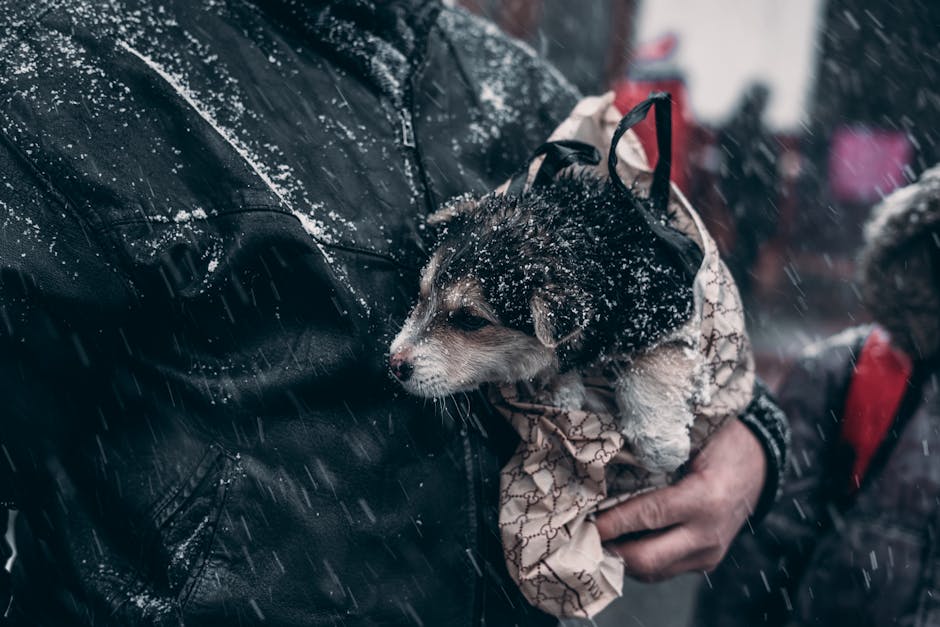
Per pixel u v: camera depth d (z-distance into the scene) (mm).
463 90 2133
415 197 1931
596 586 1820
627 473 2014
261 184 1651
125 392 1657
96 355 1631
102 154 1572
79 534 1666
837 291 11648
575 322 1894
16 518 1819
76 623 1655
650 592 4914
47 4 1641
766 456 2215
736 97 9500
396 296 1856
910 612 2611
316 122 1821
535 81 2334
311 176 1759
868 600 2670
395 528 1751
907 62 12742
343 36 1938
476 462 1875
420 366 1776
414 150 1945
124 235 1556
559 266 1938
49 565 1712
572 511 1814
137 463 1634
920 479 2646
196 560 1578
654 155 3693
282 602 1636
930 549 2613
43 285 1507
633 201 1862
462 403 1906
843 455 2781
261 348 1658
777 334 9961
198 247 1600
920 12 12547
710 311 1950
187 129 1652
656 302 1935
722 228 8586
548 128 2295
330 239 1729
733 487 2082
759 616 2812
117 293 1569
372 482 1731
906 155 12828
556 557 1794
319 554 1669
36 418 1631
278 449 1650
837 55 12898
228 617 1590
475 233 1973
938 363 2668
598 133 2135
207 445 1618
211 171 1641
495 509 1887
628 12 8102
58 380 1624
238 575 1597
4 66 1555
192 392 1614
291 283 1675
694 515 2010
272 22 1914
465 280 1916
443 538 1813
